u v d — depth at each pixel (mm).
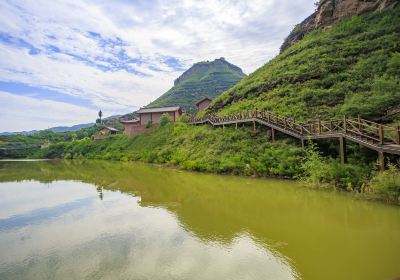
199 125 43719
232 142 29328
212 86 147250
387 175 14023
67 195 20000
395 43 34969
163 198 17641
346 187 16797
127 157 48562
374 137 16938
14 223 13562
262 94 39344
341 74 33219
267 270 8102
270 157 23406
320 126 20734
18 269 8695
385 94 23094
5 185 25500
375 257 8570
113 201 17469
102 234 11539
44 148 76750
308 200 15422
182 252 9500
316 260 8547
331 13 54000
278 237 10500
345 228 11102
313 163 19031
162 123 54969
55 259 9320
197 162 29031
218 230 11508
